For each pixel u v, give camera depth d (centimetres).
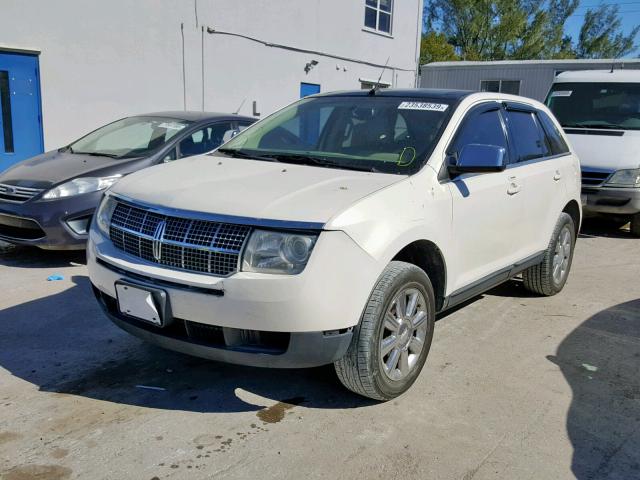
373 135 417
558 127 581
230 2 1320
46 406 341
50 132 1044
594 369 418
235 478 285
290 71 1530
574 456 313
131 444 308
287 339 306
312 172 371
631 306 557
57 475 281
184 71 1248
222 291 299
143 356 409
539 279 554
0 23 948
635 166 841
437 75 2148
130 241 337
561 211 554
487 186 425
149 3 1154
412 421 340
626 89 966
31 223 586
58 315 476
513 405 363
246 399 358
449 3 4678
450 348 444
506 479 292
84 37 1061
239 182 348
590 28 5528
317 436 321
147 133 703
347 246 305
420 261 386
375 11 1830
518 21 4544
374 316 323
